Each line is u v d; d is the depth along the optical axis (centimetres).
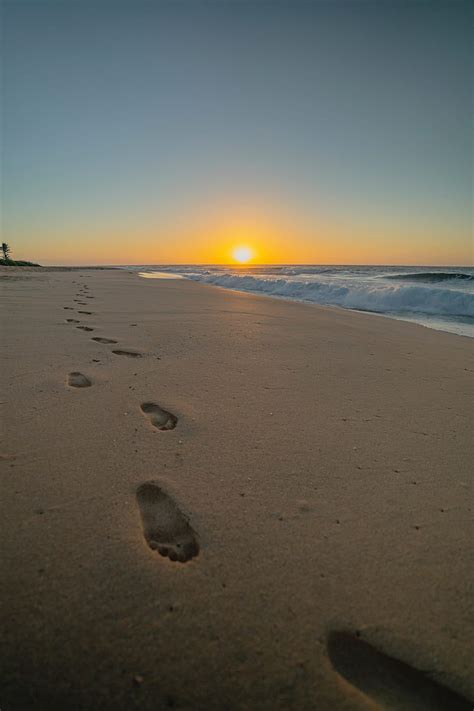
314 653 94
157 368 304
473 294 821
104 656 90
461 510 147
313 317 645
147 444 185
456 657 95
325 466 174
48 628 95
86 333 420
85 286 1207
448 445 197
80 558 116
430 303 874
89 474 159
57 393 242
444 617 105
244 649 94
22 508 137
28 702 81
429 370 335
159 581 110
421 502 151
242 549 124
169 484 155
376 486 160
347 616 104
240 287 1525
